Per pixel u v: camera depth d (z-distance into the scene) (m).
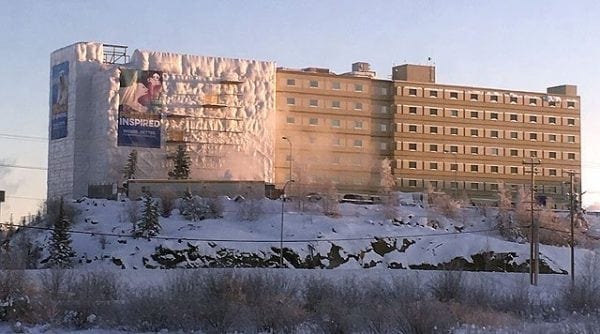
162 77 171.12
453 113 197.12
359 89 189.00
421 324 44.84
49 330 50.69
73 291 58.53
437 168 193.88
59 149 175.00
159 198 135.62
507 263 122.00
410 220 138.62
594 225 155.88
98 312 53.06
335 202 141.12
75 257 111.56
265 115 179.25
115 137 165.50
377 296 61.81
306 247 119.56
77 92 171.25
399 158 190.50
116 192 151.12
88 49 173.62
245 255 116.19
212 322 50.94
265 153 178.25
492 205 172.75
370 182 186.62
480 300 63.84
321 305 53.97
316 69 189.50
